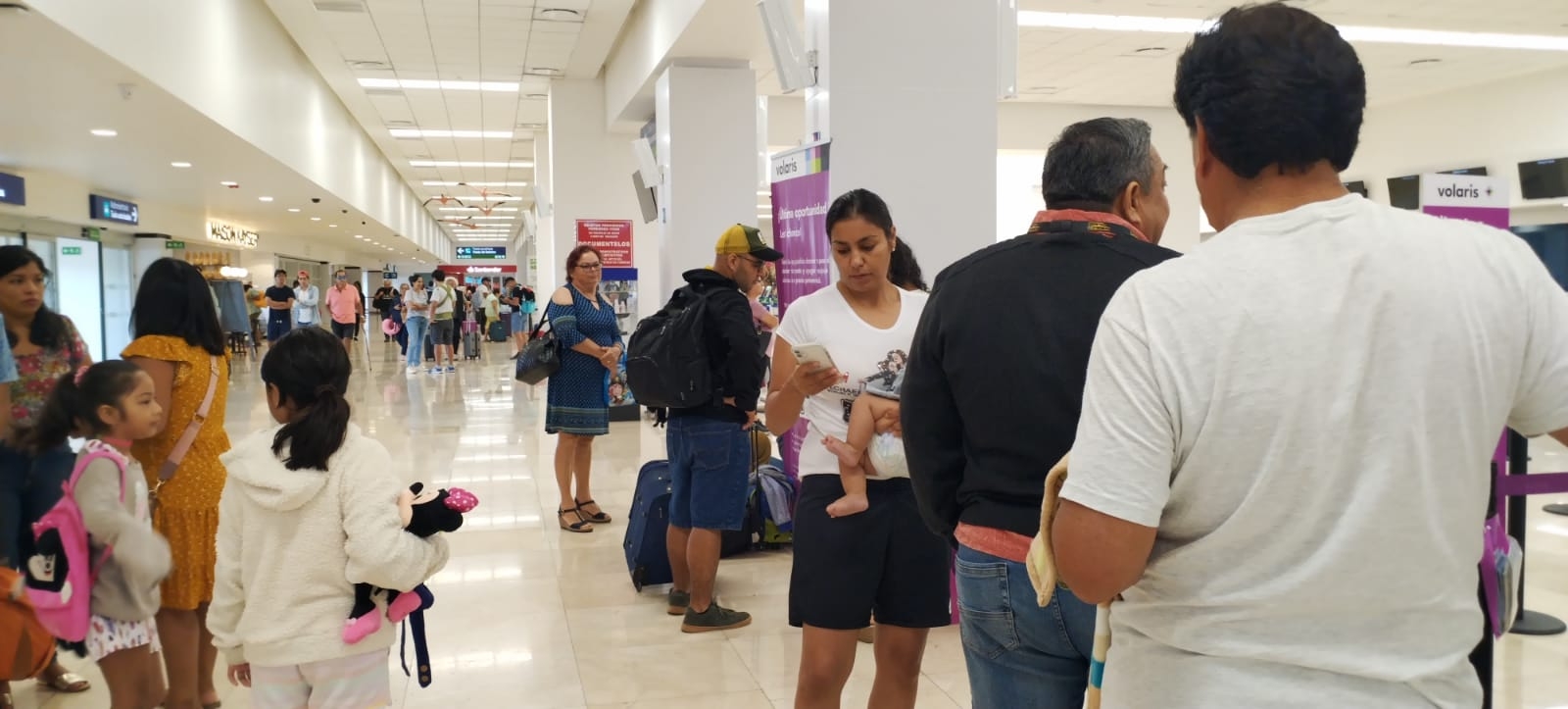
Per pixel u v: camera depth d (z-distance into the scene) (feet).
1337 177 3.47
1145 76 43.32
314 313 62.59
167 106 27.27
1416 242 3.19
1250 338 3.17
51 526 7.94
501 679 11.59
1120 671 3.63
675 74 30.71
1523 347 3.20
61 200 43.42
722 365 12.73
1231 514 3.24
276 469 7.01
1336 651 3.16
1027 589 4.87
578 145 45.44
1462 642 3.24
